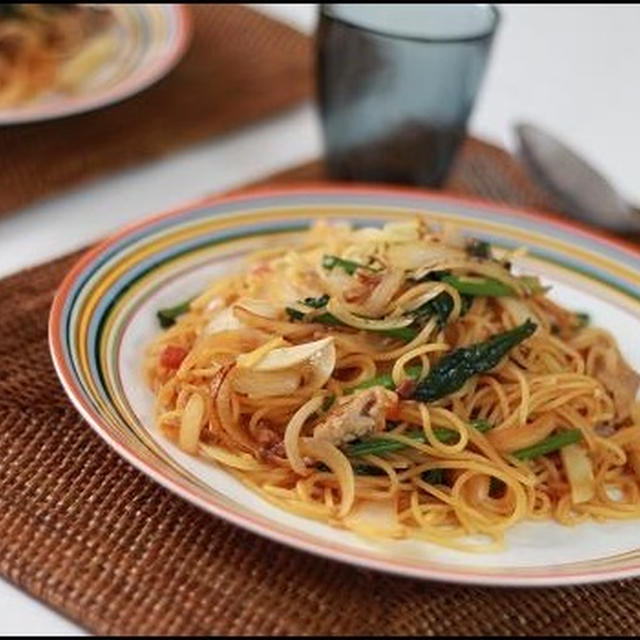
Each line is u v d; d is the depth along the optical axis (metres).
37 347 0.77
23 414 0.73
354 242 0.79
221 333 0.73
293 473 0.70
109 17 0.98
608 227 0.91
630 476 0.74
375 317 0.74
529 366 0.76
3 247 0.86
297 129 1.01
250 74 1.03
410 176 0.93
